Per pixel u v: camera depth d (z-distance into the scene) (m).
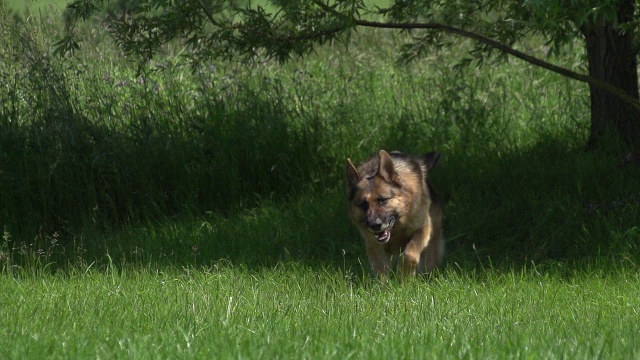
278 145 17.41
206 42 16.27
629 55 16.83
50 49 18.61
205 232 15.72
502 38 17.14
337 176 17.50
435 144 18.12
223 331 9.08
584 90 20.45
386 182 12.63
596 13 11.80
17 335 8.72
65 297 11.17
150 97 18.44
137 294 11.62
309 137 17.75
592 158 16.55
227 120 17.72
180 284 12.56
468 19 17.48
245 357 7.76
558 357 7.72
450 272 13.38
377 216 12.47
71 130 16.72
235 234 15.52
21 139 16.70
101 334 8.91
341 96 19.55
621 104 16.95
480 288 12.40
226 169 17.11
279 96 18.28
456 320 10.16
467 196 15.99
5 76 17.61
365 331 9.13
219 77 20.42
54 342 8.34
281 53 16.47
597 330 9.27
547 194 15.72
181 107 18.36
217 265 13.66
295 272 13.47
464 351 8.02
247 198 17.03
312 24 16.05
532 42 24.14
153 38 16.28
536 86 21.17
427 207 13.11
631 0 15.64
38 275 13.49
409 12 16.28
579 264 13.55
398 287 12.27
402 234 13.00
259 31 15.99
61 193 16.56
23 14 18.88
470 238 15.07
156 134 17.36
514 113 19.69
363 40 24.62
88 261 14.66
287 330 9.26
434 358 7.72
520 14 15.08
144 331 9.23
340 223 15.48
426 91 20.47
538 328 9.51
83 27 21.14
